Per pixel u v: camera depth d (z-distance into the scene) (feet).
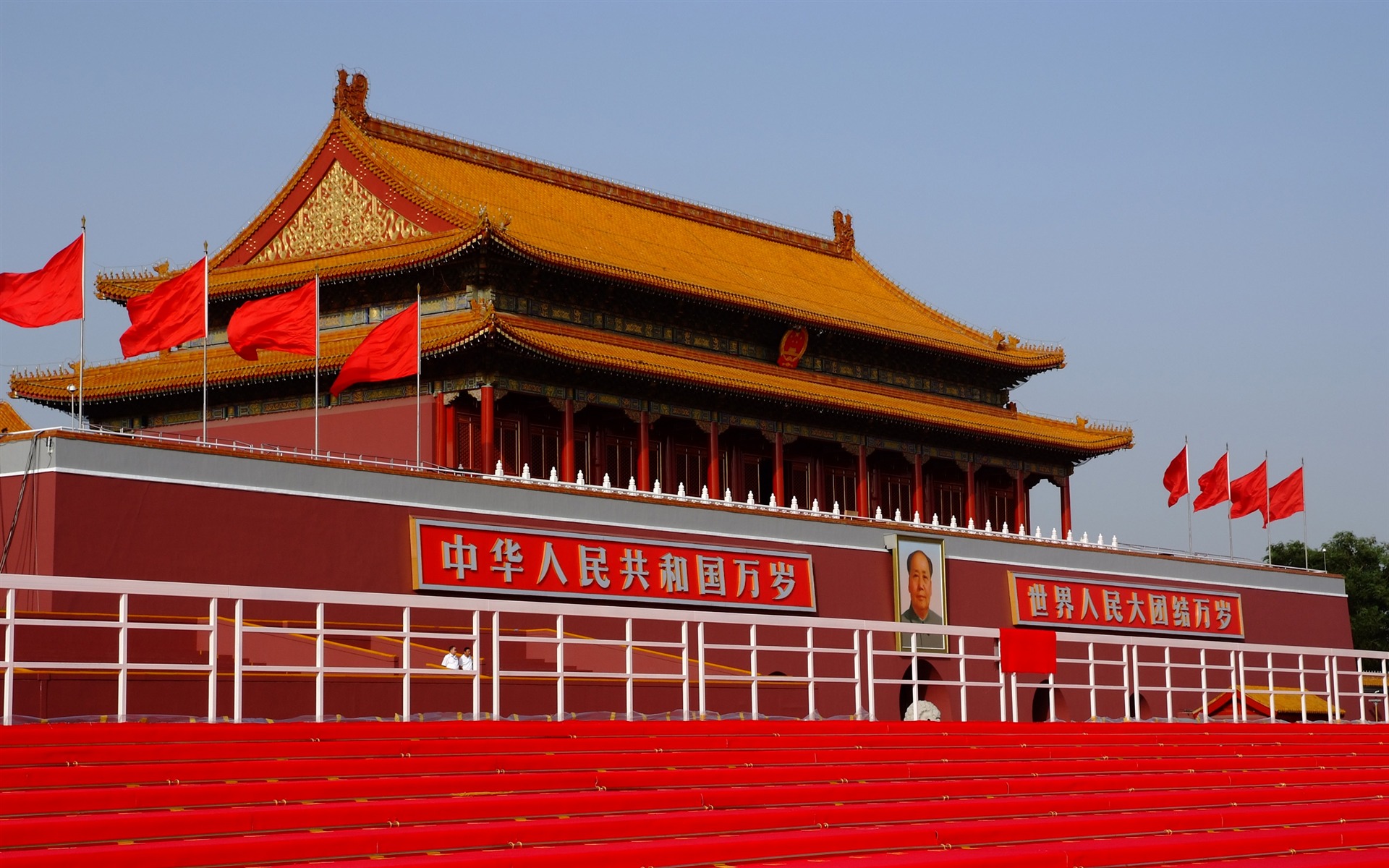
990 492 313.53
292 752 95.20
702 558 214.28
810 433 267.59
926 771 117.70
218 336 250.78
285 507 171.42
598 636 199.72
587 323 244.63
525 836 81.61
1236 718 179.42
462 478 189.26
